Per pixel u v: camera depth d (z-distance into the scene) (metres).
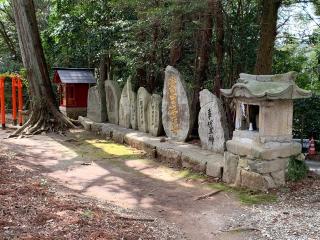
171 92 10.83
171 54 12.33
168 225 5.70
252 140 7.30
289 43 13.20
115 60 16.38
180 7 9.67
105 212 5.76
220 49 10.69
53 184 7.52
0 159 9.34
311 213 5.97
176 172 8.88
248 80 7.62
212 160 8.49
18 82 16.14
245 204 6.61
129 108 13.04
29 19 14.68
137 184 8.02
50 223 4.93
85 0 15.73
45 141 12.84
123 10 13.92
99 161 10.05
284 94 6.86
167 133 11.11
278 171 7.21
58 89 18.31
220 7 10.36
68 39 17.00
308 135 11.44
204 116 9.48
